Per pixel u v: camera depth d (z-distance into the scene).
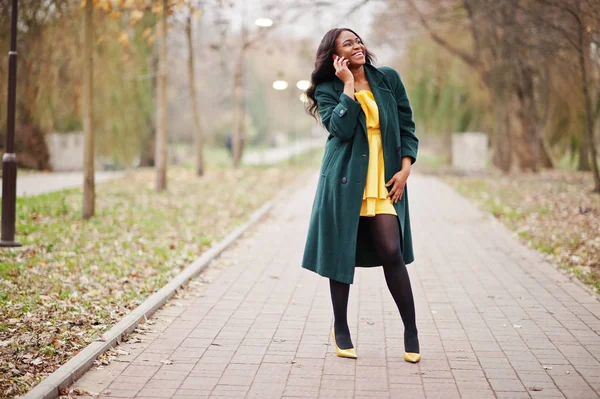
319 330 5.21
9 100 8.70
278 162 38.97
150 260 8.05
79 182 18.77
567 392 3.88
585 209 12.47
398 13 21.52
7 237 8.67
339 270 4.25
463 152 27.31
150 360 4.50
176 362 4.46
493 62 22.38
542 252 8.69
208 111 51.44
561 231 10.20
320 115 4.42
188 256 8.33
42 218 11.18
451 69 25.98
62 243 8.94
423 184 20.22
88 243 9.02
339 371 4.26
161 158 16.73
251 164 32.44
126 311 5.68
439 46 25.70
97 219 11.21
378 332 5.15
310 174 26.66
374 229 4.26
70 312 5.59
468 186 19.14
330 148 4.39
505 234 10.43
